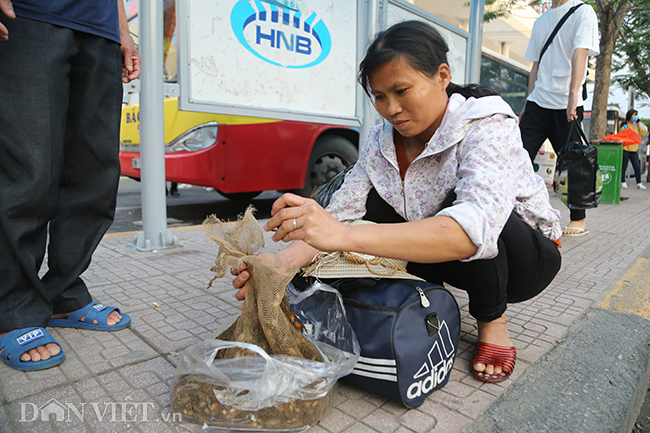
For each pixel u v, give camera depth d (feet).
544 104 12.07
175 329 5.83
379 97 4.22
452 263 4.80
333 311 4.38
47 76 4.83
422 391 4.15
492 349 4.92
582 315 6.65
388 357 3.96
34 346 4.76
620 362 5.26
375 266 4.56
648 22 43.06
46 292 5.67
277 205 3.77
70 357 5.03
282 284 3.65
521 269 4.90
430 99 4.15
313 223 3.50
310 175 16.21
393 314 4.02
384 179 5.10
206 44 10.01
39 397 4.23
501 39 48.34
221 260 3.76
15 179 4.84
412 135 4.44
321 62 12.35
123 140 16.29
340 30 12.69
